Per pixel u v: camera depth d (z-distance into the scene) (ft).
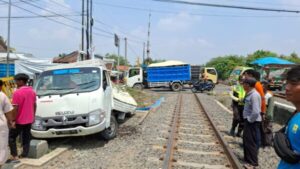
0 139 16.11
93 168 20.99
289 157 7.74
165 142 28.60
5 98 16.70
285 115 40.14
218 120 43.06
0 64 79.20
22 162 21.57
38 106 26.27
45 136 25.95
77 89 27.71
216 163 22.58
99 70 29.25
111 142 28.66
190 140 29.84
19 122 21.77
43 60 79.41
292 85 8.10
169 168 20.74
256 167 22.06
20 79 22.16
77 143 28.27
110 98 29.81
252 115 21.57
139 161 22.56
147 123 39.24
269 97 27.66
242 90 30.78
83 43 77.10
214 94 96.43
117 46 81.05
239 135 31.86
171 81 115.55
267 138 27.73
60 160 22.90
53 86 28.37
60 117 25.76
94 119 26.02
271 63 78.18
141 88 115.14
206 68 119.65
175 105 62.39
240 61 241.14
